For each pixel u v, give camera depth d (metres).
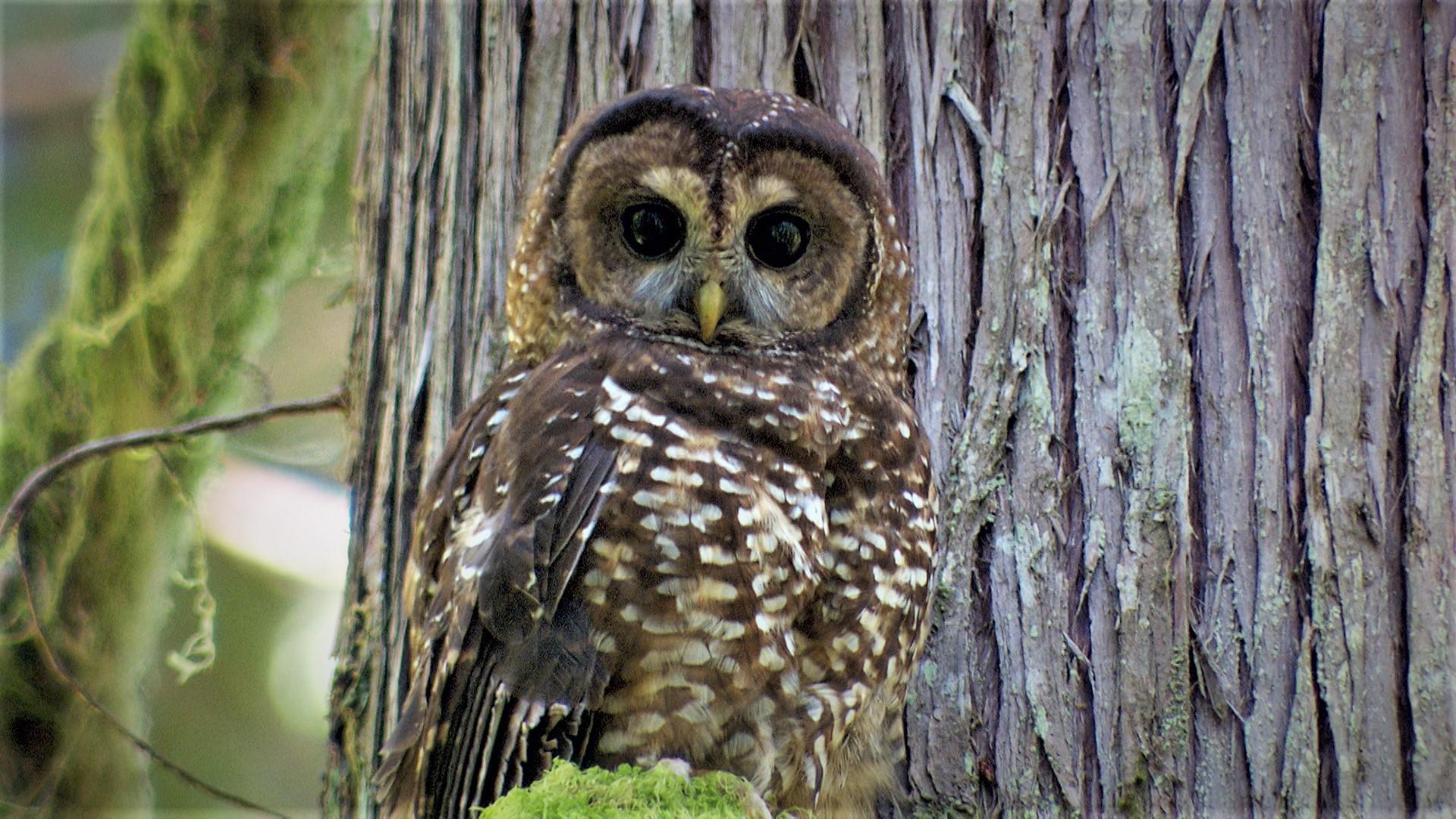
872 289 7.32
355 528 8.57
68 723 11.16
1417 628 6.73
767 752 6.44
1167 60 7.34
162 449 10.95
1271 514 6.92
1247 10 7.27
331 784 8.34
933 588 7.32
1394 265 6.97
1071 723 7.01
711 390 6.81
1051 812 6.96
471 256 8.16
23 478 11.18
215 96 10.99
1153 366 7.14
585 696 6.25
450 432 8.02
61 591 11.13
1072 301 7.32
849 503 6.82
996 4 7.59
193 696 14.92
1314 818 6.66
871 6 7.76
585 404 6.75
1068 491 7.20
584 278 7.35
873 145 7.67
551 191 7.44
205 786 8.53
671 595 6.30
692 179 7.08
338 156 12.02
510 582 6.41
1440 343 6.89
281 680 15.48
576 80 8.03
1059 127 7.44
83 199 16.00
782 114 7.19
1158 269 7.20
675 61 7.82
